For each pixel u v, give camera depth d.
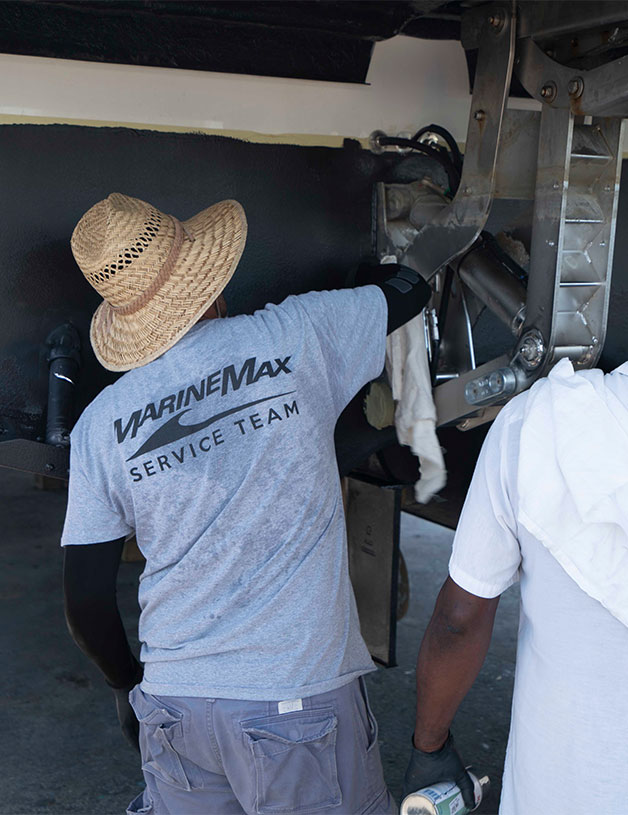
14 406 1.90
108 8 1.76
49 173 1.83
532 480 1.08
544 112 1.69
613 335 2.33
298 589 1.42
